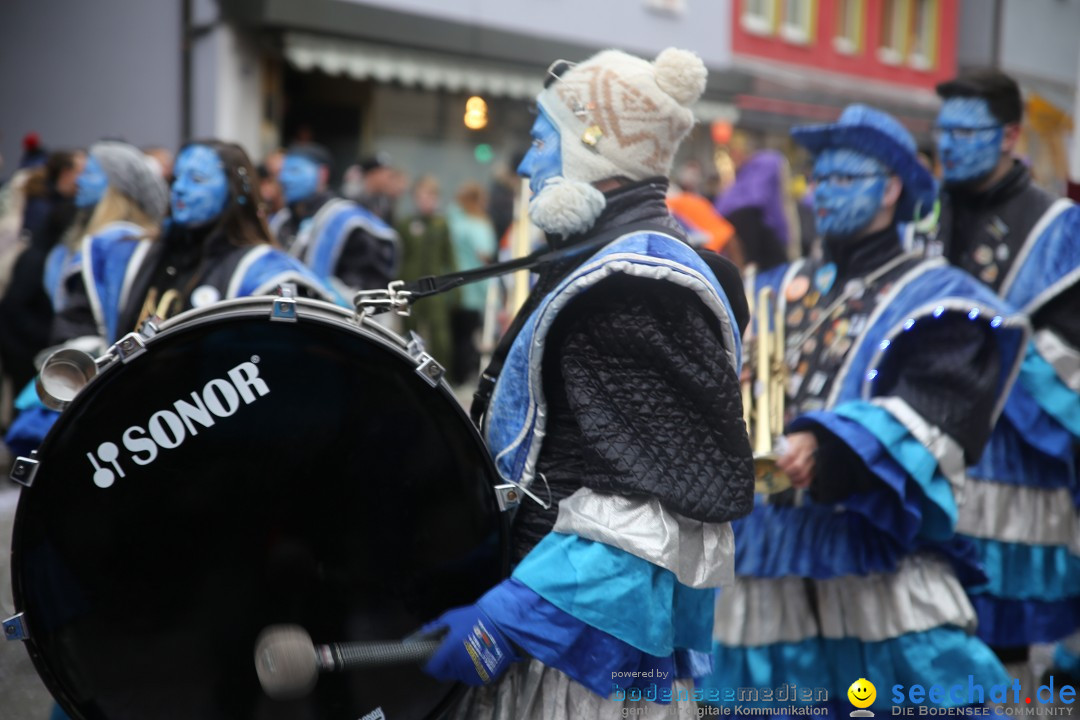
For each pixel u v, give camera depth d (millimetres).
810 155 3631
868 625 3379
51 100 14273
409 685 2164
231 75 13008
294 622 2129
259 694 2121
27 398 3771
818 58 21094
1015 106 4344
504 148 15297
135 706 2094
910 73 22953
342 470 2133
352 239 6891
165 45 13289
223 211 3670
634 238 2203
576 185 2252
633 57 2354
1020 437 4180
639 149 2283
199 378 2084
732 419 2127
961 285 3350
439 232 10664
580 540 2141
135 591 2090
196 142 3705
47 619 2066
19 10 14422
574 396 2154
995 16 21328
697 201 5820
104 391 2055
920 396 3213
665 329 2150
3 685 4480
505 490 2160
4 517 6789
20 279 8117
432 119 14625
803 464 3141
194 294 3611
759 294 3705
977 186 4398
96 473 2066
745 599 3455
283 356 2102
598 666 2121
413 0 13945
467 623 2082
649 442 2125
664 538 2117
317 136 14008
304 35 12953
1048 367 4168
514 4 15234
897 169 3463
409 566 2152
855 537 3352
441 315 10688
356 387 2119
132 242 3926
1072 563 4258
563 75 2354
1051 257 4238
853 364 3393
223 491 2107
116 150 4699
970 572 3502
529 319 2260
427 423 2135
